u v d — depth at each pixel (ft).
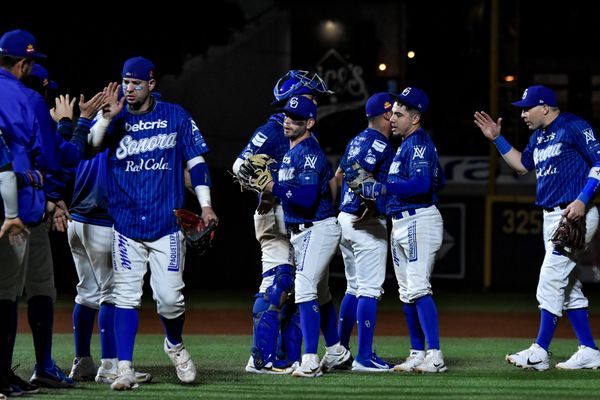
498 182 214.48
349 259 85.66
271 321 81.92
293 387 72.79
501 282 197.36
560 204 84.99
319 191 77.77
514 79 221.46
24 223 66.44
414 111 82.07
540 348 84.48
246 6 236.02
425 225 81.41
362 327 83.05
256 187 78.18
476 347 105.81
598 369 84.64
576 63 231.30
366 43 233.96
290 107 77.30
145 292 192.44
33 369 84.48
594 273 196.34
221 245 206.39
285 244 83.71
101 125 71.26
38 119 67.10
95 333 117.60
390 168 82.69
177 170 73.10
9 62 67.77
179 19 230.68
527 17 231.50
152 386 73.41
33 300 73.00
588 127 84.53
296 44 236.22
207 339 113.50
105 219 76.48
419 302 81.71
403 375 80.18
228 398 67.31
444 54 230.89
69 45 222.07
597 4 229.45
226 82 234.58
